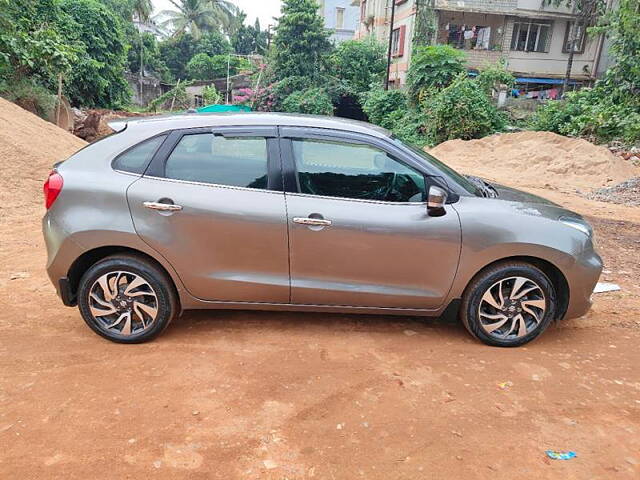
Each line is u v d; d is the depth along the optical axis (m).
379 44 30.86
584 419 2.86
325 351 3.61
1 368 3.30
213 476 2.37
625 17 16.73
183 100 37.81
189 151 3.60
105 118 21.23
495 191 4.10
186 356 3.50
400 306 3.68
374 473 2.40
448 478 2.37
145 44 45.12
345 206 3.53
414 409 2.92
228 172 3.58
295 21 28.42
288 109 27.77
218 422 2.77
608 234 7.37
